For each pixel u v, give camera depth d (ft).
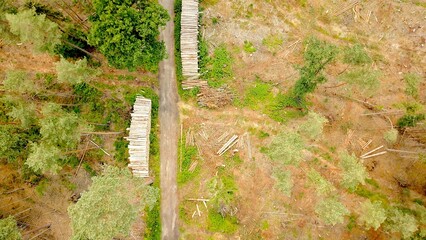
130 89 124.36
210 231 121.08
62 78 101.76
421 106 126.52
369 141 128.36
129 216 97.91
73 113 110.63
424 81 130.62
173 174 123.34
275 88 127.75
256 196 123.34
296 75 128.47
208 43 128.26
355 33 132.26
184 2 125.49
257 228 121.80
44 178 122.31
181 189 122.62
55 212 122.31
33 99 119.85
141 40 103.96
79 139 109.29
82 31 119.44
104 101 123.03
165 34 127.75
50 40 101.40
